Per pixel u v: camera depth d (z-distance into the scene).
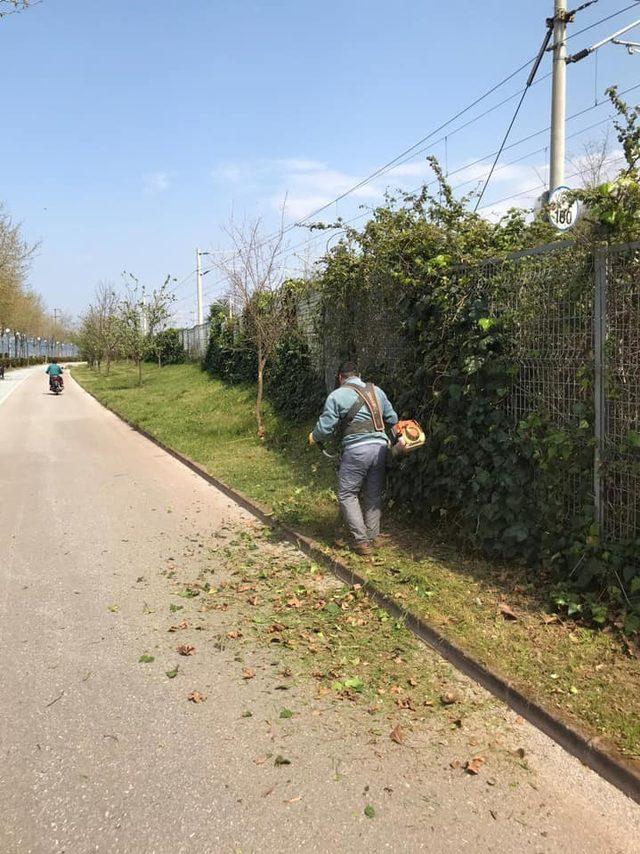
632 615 3.88
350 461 5.57
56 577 5.52
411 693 3.59
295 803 2.73
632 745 2.92
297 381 12.14
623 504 4.04
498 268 5.07
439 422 5.64
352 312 8.34
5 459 11.82
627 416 3.96
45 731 3.26
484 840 2.51
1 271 40.28
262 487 8.37
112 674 3.84
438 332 5.70
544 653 3.75
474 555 5.28
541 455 4.59
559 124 10.20
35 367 75.50
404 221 6.63
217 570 5.66
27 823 2.62
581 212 5.16
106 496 8.60
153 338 31.72
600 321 4.11
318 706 3.48
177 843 2.52
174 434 13.61
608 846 2.48
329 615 4.61
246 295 12.85
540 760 3.00
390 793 2.79
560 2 10.02
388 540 5.90
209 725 3.31
